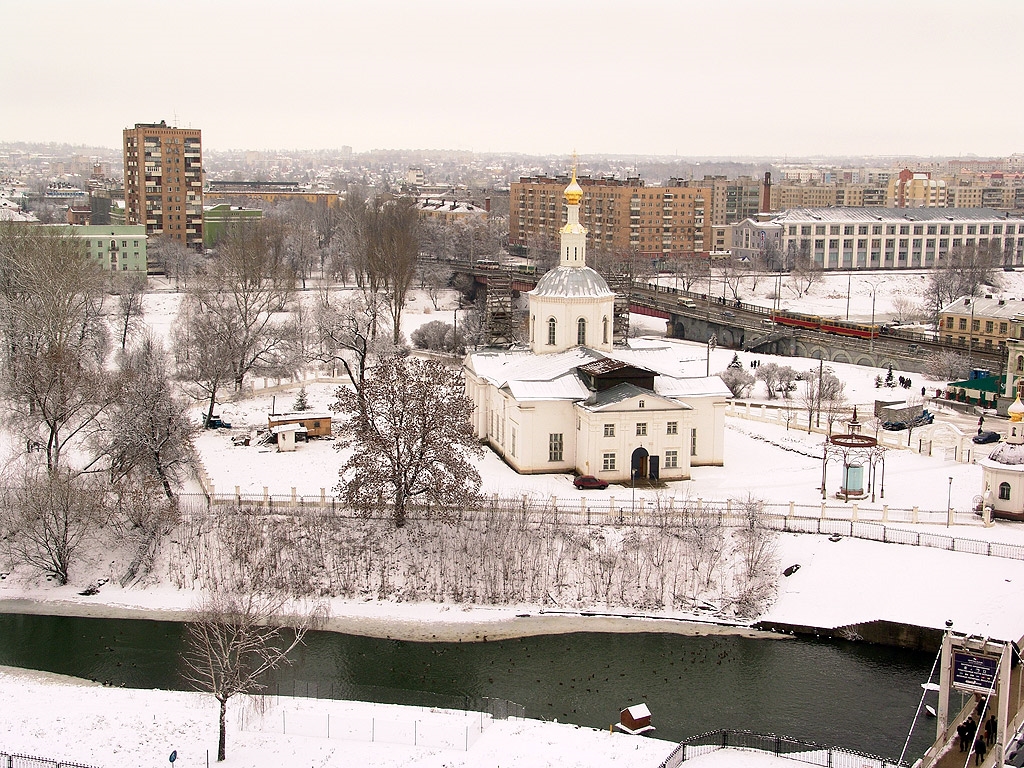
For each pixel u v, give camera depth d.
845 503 117.44
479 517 109.62
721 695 85.62
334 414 157.75
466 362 148.50
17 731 75.38
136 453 115.25
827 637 96.00
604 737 75.94
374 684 87.38
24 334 152.88
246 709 78.94
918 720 81.38
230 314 176.38
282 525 110.50
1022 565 100.88
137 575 106.31
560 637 96.00
